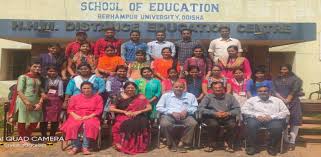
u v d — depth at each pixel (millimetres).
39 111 8828
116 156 7984
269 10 15438
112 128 8500
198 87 9062
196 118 8461
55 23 12750
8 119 9094
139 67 9219
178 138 8672
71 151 8094
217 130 8297
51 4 15320
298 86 8742
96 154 8078
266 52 14367
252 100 8461
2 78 15461
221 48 9547
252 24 12680
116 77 8938
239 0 15344
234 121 8281
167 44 9711
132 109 8383
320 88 15438
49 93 8938
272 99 8453
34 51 14227
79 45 9641
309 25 12648
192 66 9000
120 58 9359
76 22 12727
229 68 9148
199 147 8570
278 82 8977
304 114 11039
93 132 8094
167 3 15023
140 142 8250
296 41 13008
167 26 12633
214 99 8508
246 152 8258
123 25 12664
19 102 8703
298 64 15562
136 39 9727
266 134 8664
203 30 12656
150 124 8750
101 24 12680
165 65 9219
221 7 15258
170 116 8391
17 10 15406
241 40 12812
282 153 8359
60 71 9648
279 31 12672
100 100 8414
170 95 8586
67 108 8648
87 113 8273
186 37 9641
